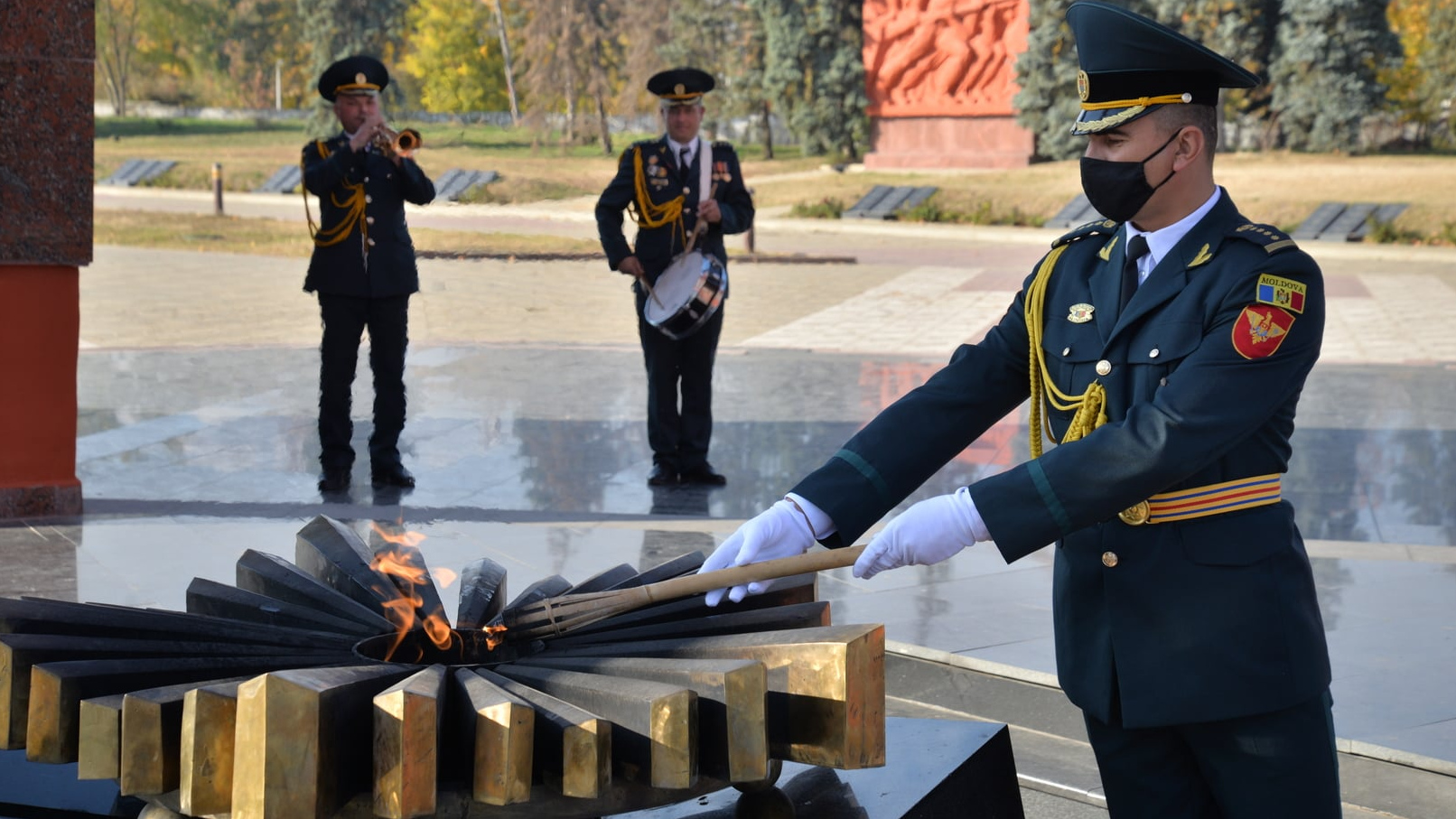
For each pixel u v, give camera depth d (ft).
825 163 124.36
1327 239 81.10
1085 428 6.81
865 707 5.97
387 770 5.48
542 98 45.68
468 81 120.98
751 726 5.78
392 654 7.13
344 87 21.72
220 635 6.91
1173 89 6.49
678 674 5.92
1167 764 7.00
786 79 126.00
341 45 131.54
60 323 19.19
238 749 5.36
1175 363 6.54
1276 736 6.56
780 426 28.22
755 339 42.24
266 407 29.40
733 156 23.07
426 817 5.85
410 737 5.44
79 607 6.97
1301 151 107.34
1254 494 6.62
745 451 25.76
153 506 20.30
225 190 115.14
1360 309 49.83
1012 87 105.91
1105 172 6.64
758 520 6.83
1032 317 7.20
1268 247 6.46
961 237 84.84
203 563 16.49
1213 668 6.48
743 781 6.20
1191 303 6.53
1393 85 111.86
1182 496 6.58
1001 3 105.29
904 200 97.04
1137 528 6.67
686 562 8.05
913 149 110.22
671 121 22.52
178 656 6.53
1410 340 42.01
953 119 108.47
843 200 99.19
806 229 89.35
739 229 22.93
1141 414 6.33
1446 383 33.99
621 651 6.61
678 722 5.58
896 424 7.20
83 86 18.71
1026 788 10.32
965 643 13.55
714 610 7.46
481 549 17.70
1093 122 6.65
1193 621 6.52
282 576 7.90
